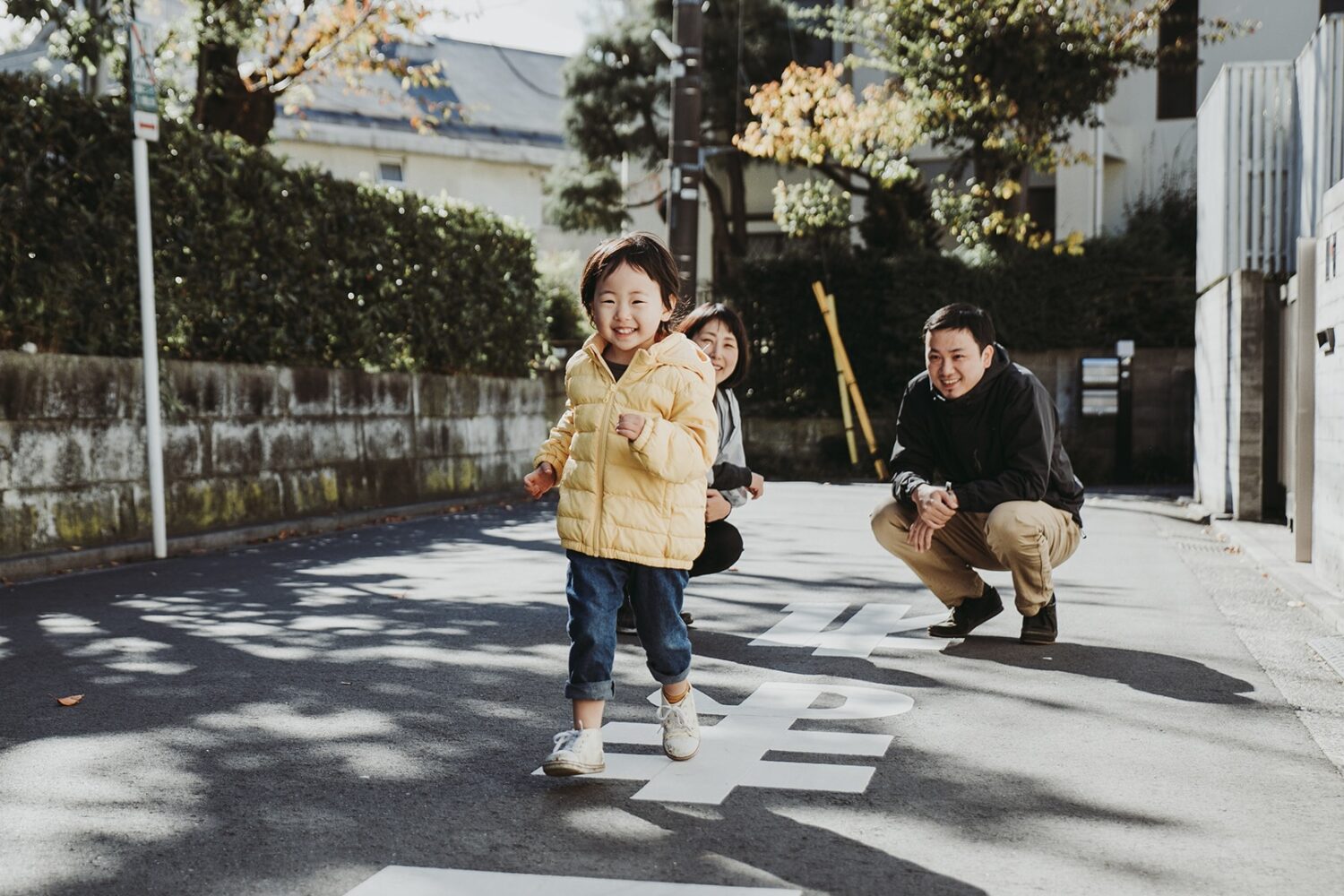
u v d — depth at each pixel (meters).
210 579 8.02
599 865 3.08
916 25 17.56
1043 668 5.31
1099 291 17.56
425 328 13.52
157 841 3.25
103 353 9.47
